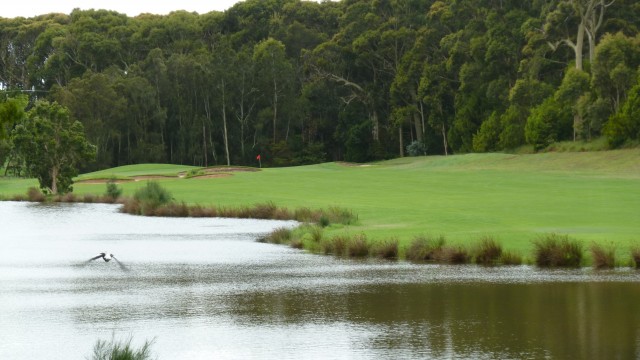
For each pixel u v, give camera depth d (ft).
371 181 235.40
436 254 94.48
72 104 377.50
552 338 54.54
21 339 55.88
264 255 100.99
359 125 400.67
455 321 60.18
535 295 70.18
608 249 89.51
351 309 65.10
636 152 263.90
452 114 391.45
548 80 348.18
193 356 50.93
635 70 293.23
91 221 154.61
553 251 88.69
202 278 82.33
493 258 91.61
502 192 189.37
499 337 55.06
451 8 391.24
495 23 358.23
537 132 308.60
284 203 174.70
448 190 200.75
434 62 393.70
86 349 52.95
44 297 71.77
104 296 72.02
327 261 94.73
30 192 226.58
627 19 345.72
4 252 106.01
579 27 324.80
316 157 404.77
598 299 67.92
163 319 61.98
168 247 110.63
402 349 52.06
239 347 53.01
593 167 254.88
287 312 64.13
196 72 406.41
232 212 161.07
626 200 158.71
